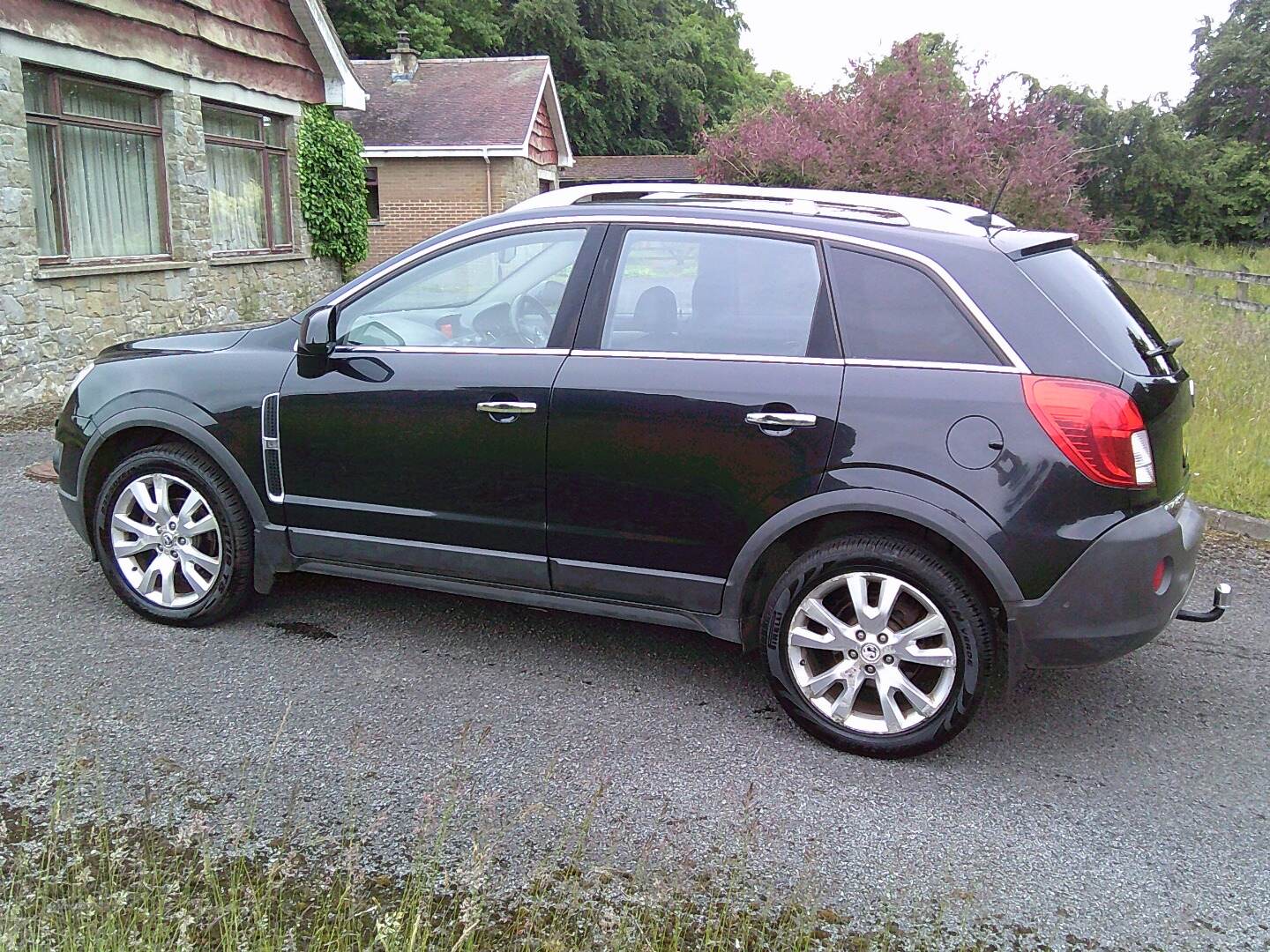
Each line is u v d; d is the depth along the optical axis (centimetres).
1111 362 331
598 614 392
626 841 302
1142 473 327
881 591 346
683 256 373
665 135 5116
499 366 385
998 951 262
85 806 305
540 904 270
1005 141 1466
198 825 272
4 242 881
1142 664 439
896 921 271
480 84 2762
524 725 369
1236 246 3772
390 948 239
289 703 376
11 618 441
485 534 393
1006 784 342
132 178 1105
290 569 432
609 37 4862
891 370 341
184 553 432
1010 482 326
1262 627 480
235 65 1256
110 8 1005
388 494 404
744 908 272
